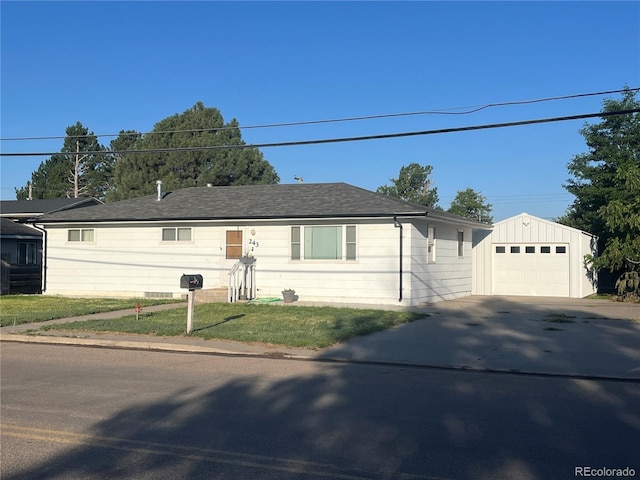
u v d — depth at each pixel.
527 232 26.20
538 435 6.47
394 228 20.72
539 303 22.27
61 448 5.98
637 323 16.34
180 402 7.95
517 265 26.41
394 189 50.81
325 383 9.30
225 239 23.03
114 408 7.61
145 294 24.16
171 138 45.00
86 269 25.16
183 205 24.86
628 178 22.78
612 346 12.66
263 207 23.02
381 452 5.88
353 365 11.00
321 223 21.67
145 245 24.23
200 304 20.89
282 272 22.17
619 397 8.39
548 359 11.29
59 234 25.66
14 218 38.53
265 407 7.70
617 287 23.75
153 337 13.75
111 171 71.81
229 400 8.09
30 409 7.55
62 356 11.91
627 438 6.36
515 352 12.02
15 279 28.23
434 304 21.69
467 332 14.70
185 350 12.67
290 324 15.62
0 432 6.54
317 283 21.67
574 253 25.31
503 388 9.00
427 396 8.41
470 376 9.98
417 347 12.62
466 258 26.52
